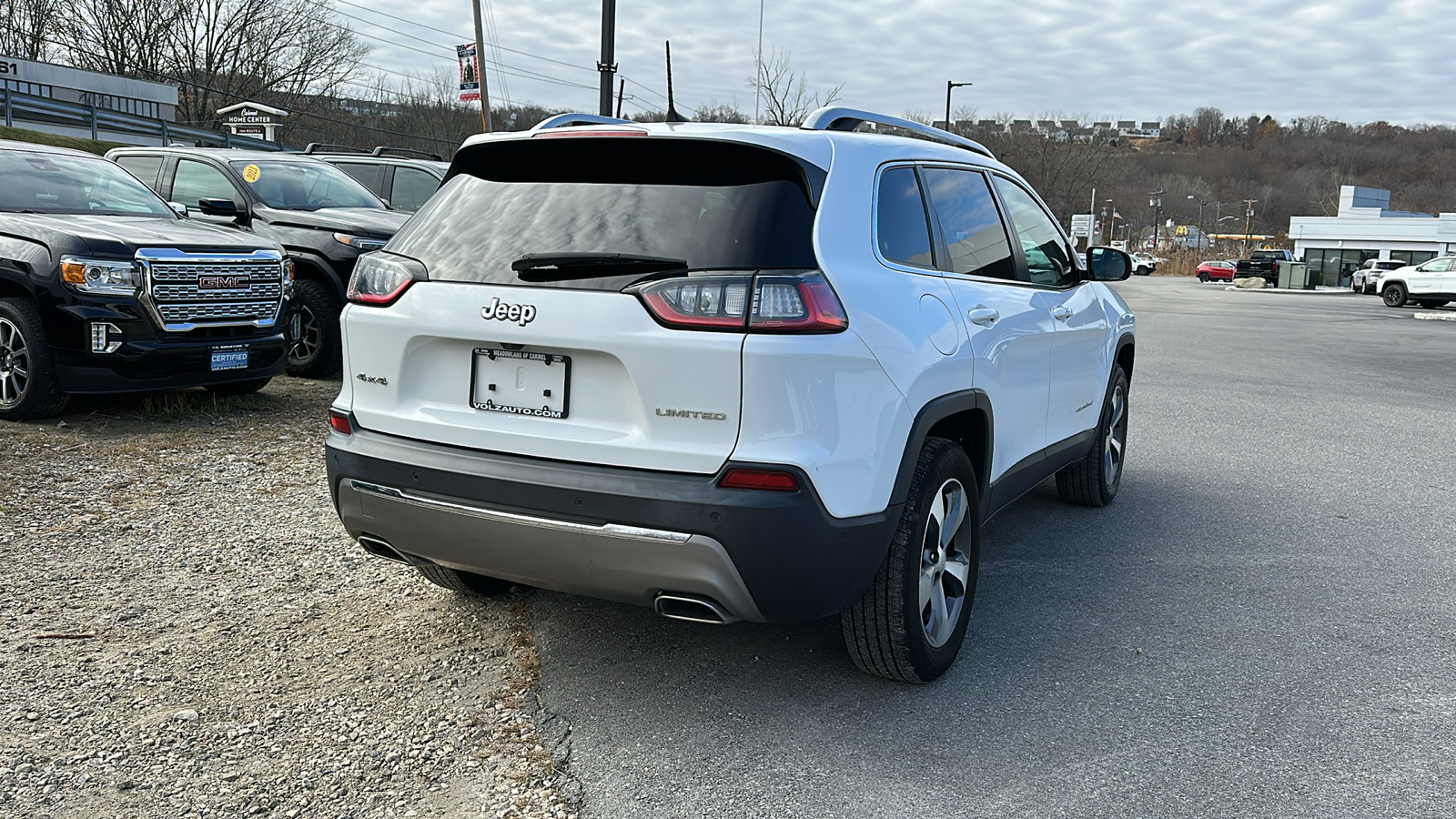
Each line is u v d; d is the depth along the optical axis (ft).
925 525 11.09
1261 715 11.21
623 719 10.87
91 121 97.40
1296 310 103.65
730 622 10.08
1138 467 23.73
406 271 10.89
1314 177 488.02
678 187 10.28
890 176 11.67
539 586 10.57
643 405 9.72
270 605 13.60
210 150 35.14
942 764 10.08
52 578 14.12
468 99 96.12
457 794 9.37
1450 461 24.90
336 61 168.45
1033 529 18.38
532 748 10.21
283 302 25.94
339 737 10.30
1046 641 13.23
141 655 11.97
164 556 15.21
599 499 9.69
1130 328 20.12
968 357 12.03
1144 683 11.99
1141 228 417.08
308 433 23.52
